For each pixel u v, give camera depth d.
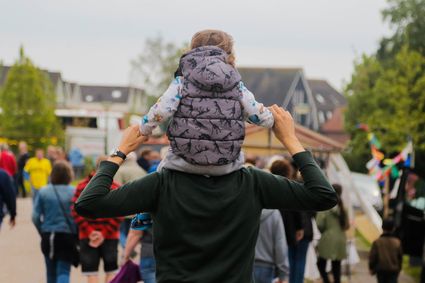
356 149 56.28
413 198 16.64
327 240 13.41
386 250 12.34
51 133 59.41
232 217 4.05
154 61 94.31
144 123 4.11
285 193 4.14
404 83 46.03
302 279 11.88
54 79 112.56
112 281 9.72
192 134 3.94
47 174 25.86
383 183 20.16
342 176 21.41
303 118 101.56
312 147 21.42
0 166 26.91
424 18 55.22
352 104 57.62
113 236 10.96
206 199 4.03
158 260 4.11
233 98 3.99
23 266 15.95
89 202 4.03
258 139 23.64
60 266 10.85
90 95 127.19
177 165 4.05
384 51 56.84
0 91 60.19
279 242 9.82
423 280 14.16
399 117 45.66
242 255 4.08
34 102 59.03
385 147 45.78
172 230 4.04
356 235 23.28
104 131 59.06
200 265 4.03
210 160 3.95
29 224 24.30
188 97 3.96
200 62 3.96
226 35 4.20
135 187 4.07
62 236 10.80
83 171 55.56
